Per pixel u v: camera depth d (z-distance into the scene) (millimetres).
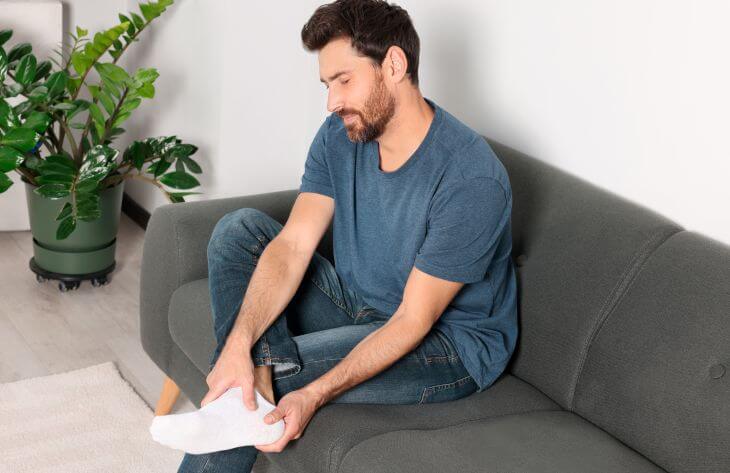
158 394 2283
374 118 1574
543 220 1769
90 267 2744
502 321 1708
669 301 1529
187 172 2963
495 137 2066
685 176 1703
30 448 1988
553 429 1548
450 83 2158
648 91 1738
